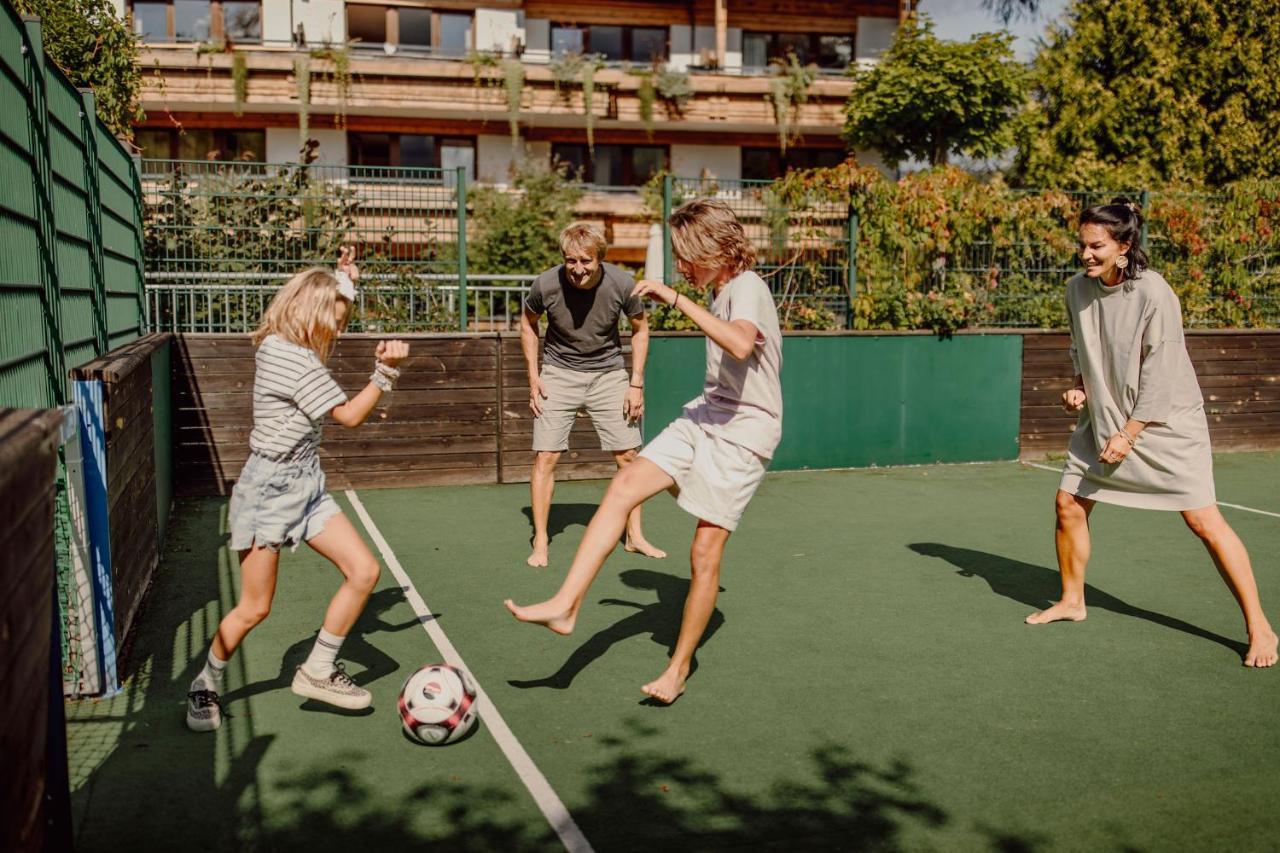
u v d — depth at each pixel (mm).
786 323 10367
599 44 25969
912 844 3102
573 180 24828
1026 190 11164
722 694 4320
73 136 5227
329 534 3787
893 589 5988
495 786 3449
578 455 9430
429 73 22812
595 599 5688
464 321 9500
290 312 3688
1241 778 3572
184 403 8352
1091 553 6879
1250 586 4773
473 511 8047
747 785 3484
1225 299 12125
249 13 23562
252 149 23391
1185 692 4402
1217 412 11586
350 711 4074
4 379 3414
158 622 5188
